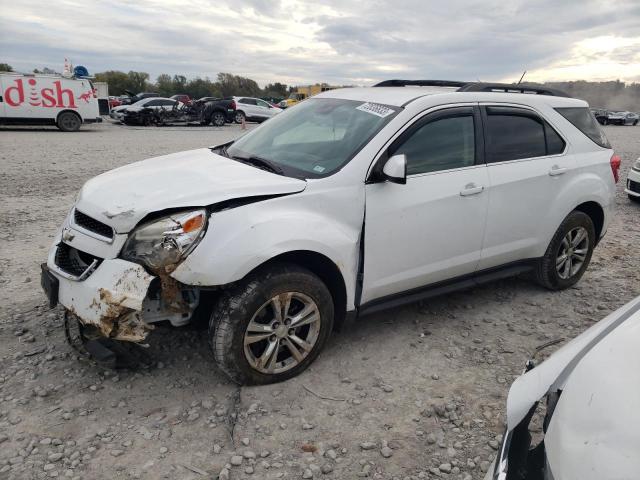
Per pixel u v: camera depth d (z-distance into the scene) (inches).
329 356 149.5
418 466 109.1
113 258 118.6
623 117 1670.8
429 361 149.5
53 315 165.9
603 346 74.8
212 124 1232.8
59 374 135.1
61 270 127.3
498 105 171.5
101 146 632.4
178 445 112.0
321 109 169.3
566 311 186.9
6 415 118.7
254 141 169.6
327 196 133.7
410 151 148.6
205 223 118.7
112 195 128.9
